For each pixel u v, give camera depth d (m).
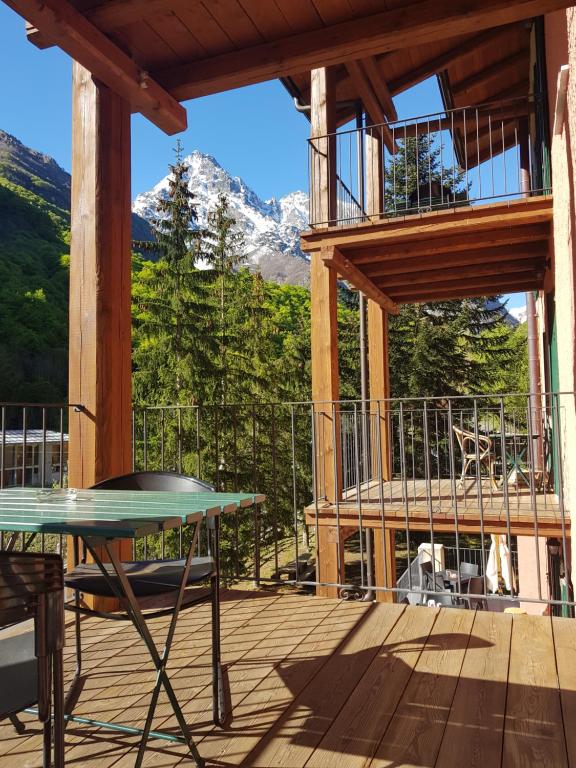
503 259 6.59
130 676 2.22
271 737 1.78
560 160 4.68
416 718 1.87
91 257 3.11
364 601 3.11
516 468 7.07
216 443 3.72
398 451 15.30
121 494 2.03
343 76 7.86
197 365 16.27
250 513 13.99
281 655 2.39
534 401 9.17
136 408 3.80
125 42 3.02
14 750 1.76
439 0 2.79
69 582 1.89
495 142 9.81
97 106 3.16
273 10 2.84
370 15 2.89
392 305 8.50
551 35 5.59
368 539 7.20
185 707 1.98
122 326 3.21
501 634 2.58
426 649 2.42
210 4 2.75
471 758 1.64
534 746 1.70
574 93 3.64
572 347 4.29
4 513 1.57
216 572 1.94
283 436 16.47
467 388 18.19
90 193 3.14
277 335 25.44
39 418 24.09
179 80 3.22
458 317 18.28
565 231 4.52
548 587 7.12
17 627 2.71
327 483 6.38
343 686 2.10
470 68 8.75
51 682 1.15
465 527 5.55
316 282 6.47
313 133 6.62
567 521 5.14
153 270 17.45
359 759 1.65
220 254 19.27
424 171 18.88
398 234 5.79
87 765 1.66
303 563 13.23
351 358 18.22
